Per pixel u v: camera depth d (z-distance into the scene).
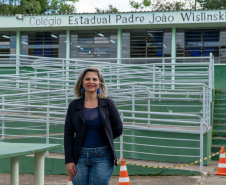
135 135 9.40
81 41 18.02
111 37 17.73
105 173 3.79
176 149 9.08
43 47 18.31
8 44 18.50
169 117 11.00
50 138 9.79
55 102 12.96
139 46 17.52
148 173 8.31
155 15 16.47
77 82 4.02
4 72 18.14
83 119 3.79
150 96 10.98
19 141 9.99
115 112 3.93
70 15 17.12
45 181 8.10
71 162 3.81
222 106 13.03
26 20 17.48
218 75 16.59
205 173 8.05
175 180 7.65
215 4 35.41
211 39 17.06
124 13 16.72
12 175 4.42
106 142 3.85
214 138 10.87
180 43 17.23
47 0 38.41
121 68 14.35
